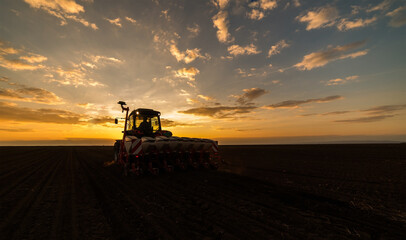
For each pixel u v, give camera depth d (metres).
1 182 7.05
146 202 4.66
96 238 2.89
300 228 3.21
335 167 10.23
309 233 3.03
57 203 4.60
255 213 3.89
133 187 6.23
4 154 21.39
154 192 5.57
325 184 6.42
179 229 3.19
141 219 3.62
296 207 4.24
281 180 7.07
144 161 8.52
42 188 6.12
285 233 3.03
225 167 10.50
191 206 4.34
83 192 5.63
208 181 7.00
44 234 3.02
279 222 3.46
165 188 6.05
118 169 10.43
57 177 8.09
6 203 4.60
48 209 4.19
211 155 10.00
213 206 4.32
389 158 13.88
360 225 3.33
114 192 5.62
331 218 3.63
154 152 8.53
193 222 3.48
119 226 3.32
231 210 4.07
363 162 12.11
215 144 9.91
